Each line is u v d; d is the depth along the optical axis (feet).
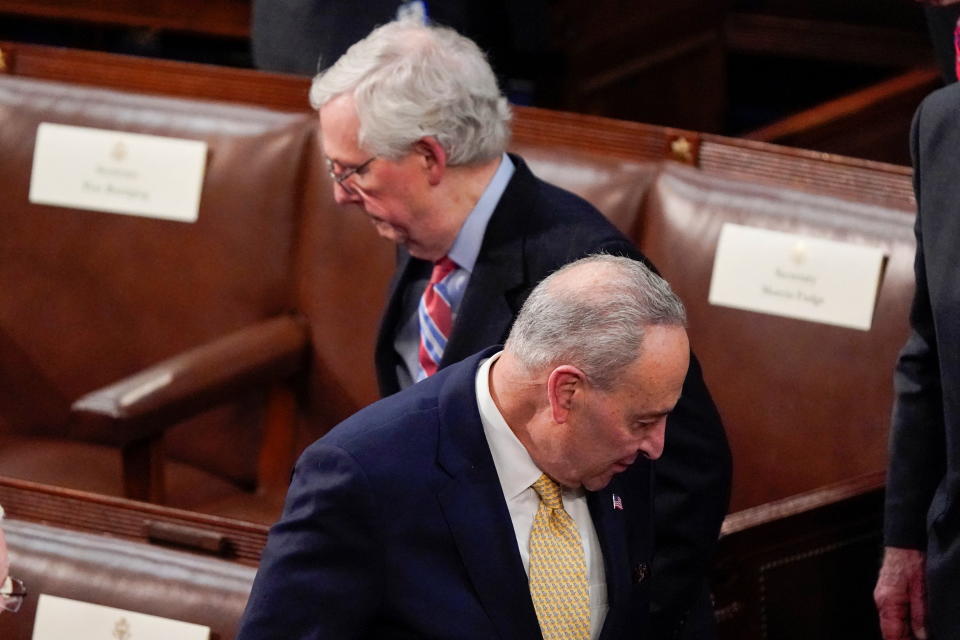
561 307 23.94
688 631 30.48
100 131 44.80
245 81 44.42
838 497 34.83
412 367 33.60
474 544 24.66
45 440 46.03
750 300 38.65
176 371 40.50
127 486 40.60
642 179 40.37
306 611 24.39
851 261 37.55
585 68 56.18
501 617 24.68
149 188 44.42
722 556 33.12
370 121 29.91
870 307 37.40
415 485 24.57
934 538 30.14
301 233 43.70
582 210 31.09
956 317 28.84
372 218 31.60
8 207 45.50
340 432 25.08
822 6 58.13
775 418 38.65
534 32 47.60
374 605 24.67
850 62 58.80
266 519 41.88
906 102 54.13
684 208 39.63
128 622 28.81
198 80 44.80
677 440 29.09
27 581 29.35
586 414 23.94
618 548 26.05
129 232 44.75
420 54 30.01
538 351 24.04
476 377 25.45
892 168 37.58
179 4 56.70
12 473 43.11
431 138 29.91
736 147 39.52
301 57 45.19
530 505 25.40
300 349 43.16
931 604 30.35
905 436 31.24
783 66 61.46
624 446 24.26
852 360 37.65
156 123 44.52
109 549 29.37
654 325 23.70
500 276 30.37
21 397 46.34
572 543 25.54
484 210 30.91
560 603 25.34
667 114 57.62
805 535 34.78
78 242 45.14
